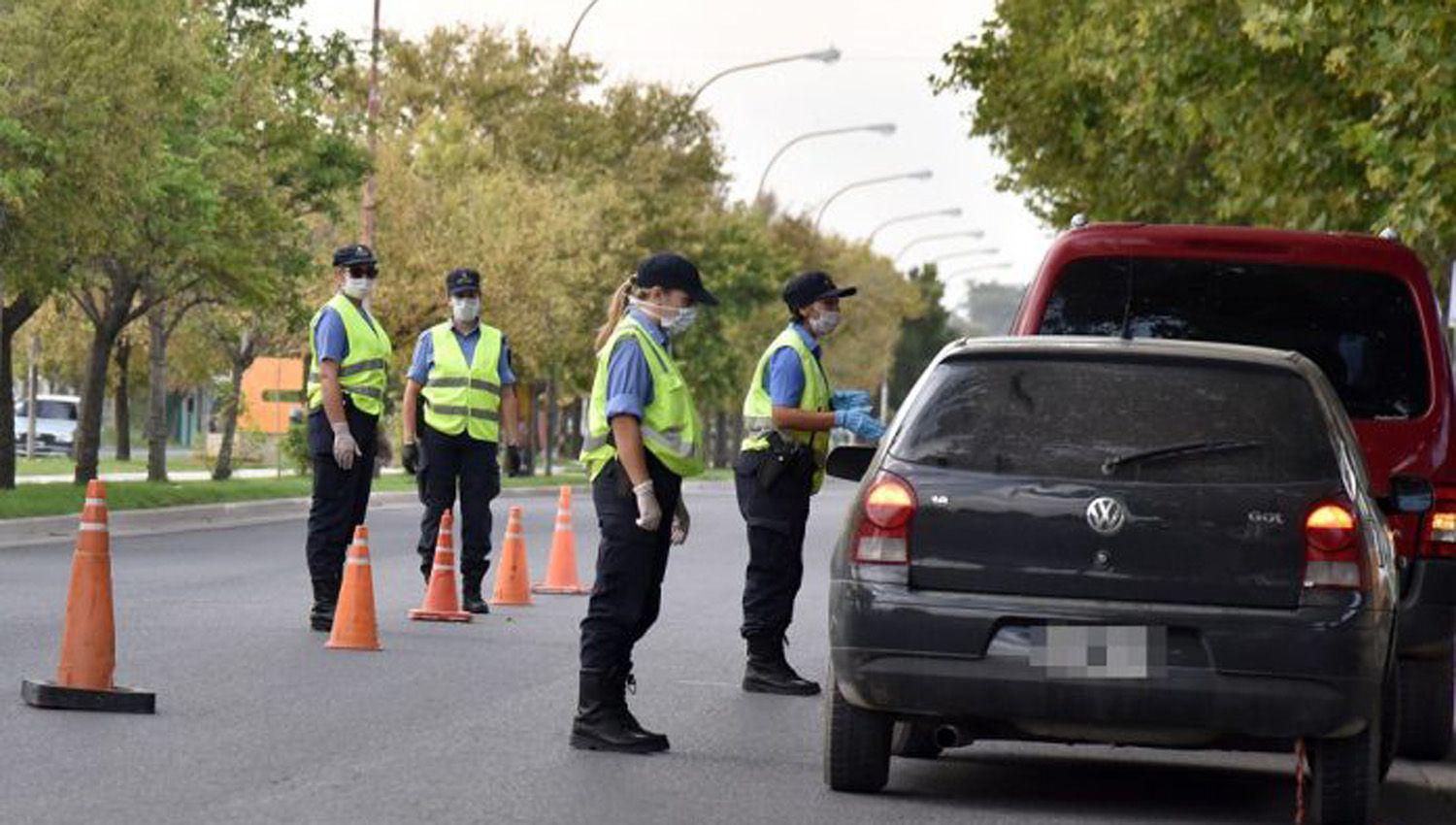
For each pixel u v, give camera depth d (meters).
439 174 158.12
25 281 88.00
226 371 150.25
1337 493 24.95
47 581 53.69
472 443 48.53
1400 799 29.41
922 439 25.70
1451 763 33.31
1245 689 24.66
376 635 40.56
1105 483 25.08
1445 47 53.16
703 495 152.12
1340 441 25.41
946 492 25.36
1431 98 53.81
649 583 30.25
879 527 25.48
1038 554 25.08
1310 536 24.81
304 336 130.88
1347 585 24.75
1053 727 25.20
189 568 60.62
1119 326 32.41
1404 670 32.53
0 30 80.88
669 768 28.45
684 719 33.44
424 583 57.12
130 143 84.00
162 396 117.12
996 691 24.98
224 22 112.75
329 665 37.84
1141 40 73.25
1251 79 68.06
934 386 25.88
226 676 35.81
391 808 24.67
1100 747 33.09
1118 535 24.94
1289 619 24.66
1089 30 79.75
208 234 95.88
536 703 33.91
